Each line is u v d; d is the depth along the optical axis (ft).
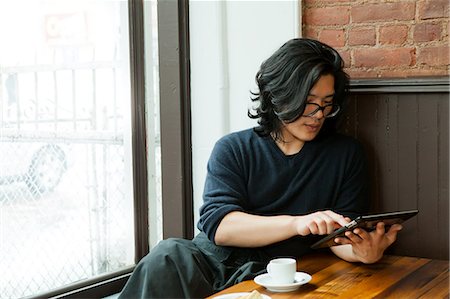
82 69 9.25
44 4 8.77
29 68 8.61
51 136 8.87
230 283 7.12
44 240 8.84
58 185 8.98
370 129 8.38
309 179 7.86
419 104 8.07
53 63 8.88
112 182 9.63
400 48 8.29
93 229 9.41
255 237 7.23
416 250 8.21
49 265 8.89
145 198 10.04
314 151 7.89
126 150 9.79
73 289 8.95
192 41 9.73
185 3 9.59
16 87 8.47
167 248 7.33
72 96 9.12
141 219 9.99
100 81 9.45
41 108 8.75
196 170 9.87
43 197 8.81
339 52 8.68
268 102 7.80
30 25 8.63
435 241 8.09
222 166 7.82
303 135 7.66
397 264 7.34
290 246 7.74
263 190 7.83
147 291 7.06
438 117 7.97
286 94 7.52
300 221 7.00
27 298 8.41
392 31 8.32
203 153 9.79
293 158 7.85
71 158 9.12
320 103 7.53
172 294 7.06
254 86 9.43
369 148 8.40
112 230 9.66
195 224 9.90
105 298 9.19
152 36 10.08
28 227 8.66
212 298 6.09
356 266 7.26
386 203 8.34
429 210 8.10
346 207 7.89
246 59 9.43
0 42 8.30
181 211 9.69
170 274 7.11
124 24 9.75
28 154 8.63
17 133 8.50
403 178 8.23
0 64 8.29
